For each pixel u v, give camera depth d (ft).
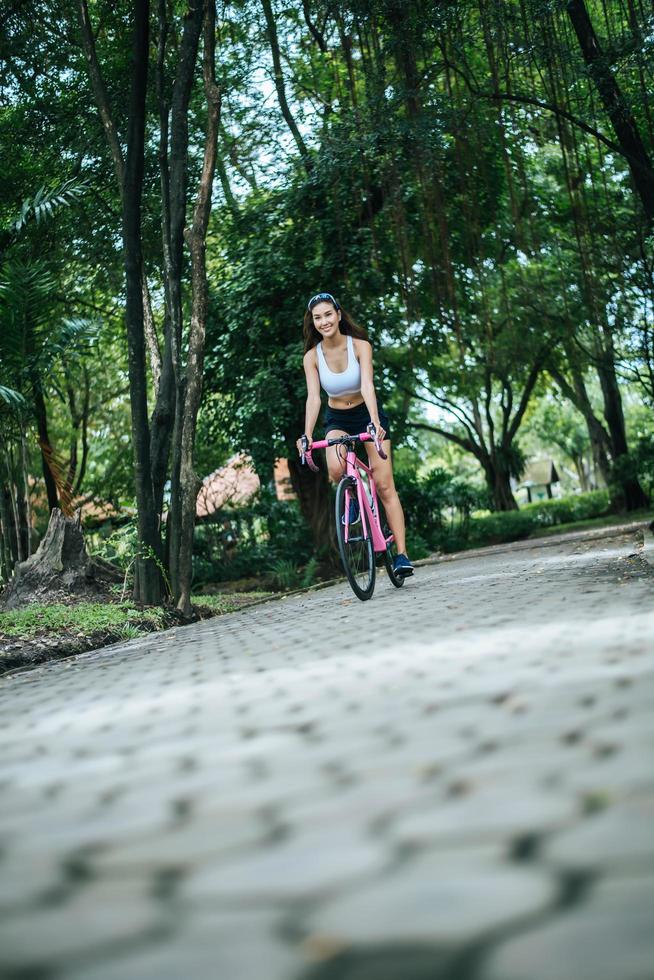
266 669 9.11
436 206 48.55
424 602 16.07
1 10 44.45
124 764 5.24
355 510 20.90
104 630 23.61
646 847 2.60
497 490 112.47
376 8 43.68
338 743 4.98
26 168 45.06
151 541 31.27
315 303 20.88
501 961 1.92
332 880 2.64
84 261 53.11
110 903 2.67
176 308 33.22
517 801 3.31
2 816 4.27
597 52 43.24
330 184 51.03
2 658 19.30
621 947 1.94
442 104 45.75
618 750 3.90
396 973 1.91
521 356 89.51
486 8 42.70
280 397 52.06
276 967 2.02
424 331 60.03
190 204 54.54
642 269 67.05
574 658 6.98
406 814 3.33
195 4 32.96
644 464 98.27
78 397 87.71
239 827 3.47
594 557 23.58
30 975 2.11
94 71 32.83
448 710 5.52
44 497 75.10
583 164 58.34
